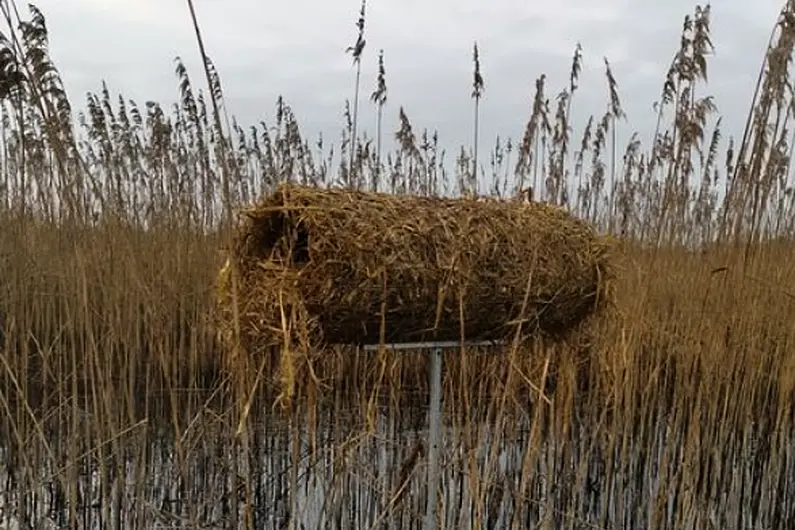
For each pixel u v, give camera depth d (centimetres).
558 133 555
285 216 226
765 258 435
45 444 329
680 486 363
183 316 462
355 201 228
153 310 379
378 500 367
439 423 258
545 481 380
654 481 406
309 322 220
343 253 216
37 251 432
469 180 545
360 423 360
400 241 223
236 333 223
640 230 502
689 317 422
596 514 393
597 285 267
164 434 417
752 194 416
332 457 381
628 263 428
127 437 408
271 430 416
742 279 409
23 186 391
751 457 416
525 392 444
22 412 366
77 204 348
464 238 233
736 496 383
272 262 227
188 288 512
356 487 372
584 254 263
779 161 426
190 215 536
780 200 462
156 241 515
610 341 370
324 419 418
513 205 260
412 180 643
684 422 411
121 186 479
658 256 462
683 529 346
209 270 503
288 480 397
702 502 360
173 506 376
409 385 488
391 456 377
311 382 234
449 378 358
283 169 628
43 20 336
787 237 463
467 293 233
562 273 254
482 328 250
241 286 237
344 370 413
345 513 352
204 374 488
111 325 347
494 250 237
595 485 405
